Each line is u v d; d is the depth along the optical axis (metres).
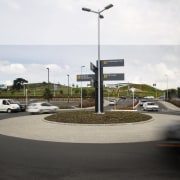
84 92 84.25
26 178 6.56
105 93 114.50
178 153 7.19
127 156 8.92
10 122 21.59
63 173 6.98
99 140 12.61
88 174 6.86
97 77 26.03
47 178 6.55
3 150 10.19
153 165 7.62
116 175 6.73
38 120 22.59
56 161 8.31
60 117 21.36
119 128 16.66
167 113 32.94
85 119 19.66
